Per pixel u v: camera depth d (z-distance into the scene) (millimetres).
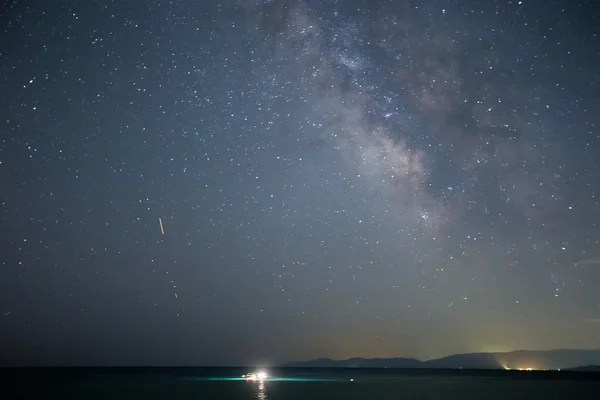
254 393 43250
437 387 53094
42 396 39875
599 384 61875
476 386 55219
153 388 51688
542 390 47562
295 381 71625
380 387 53094
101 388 51250
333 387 53531
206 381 70875
